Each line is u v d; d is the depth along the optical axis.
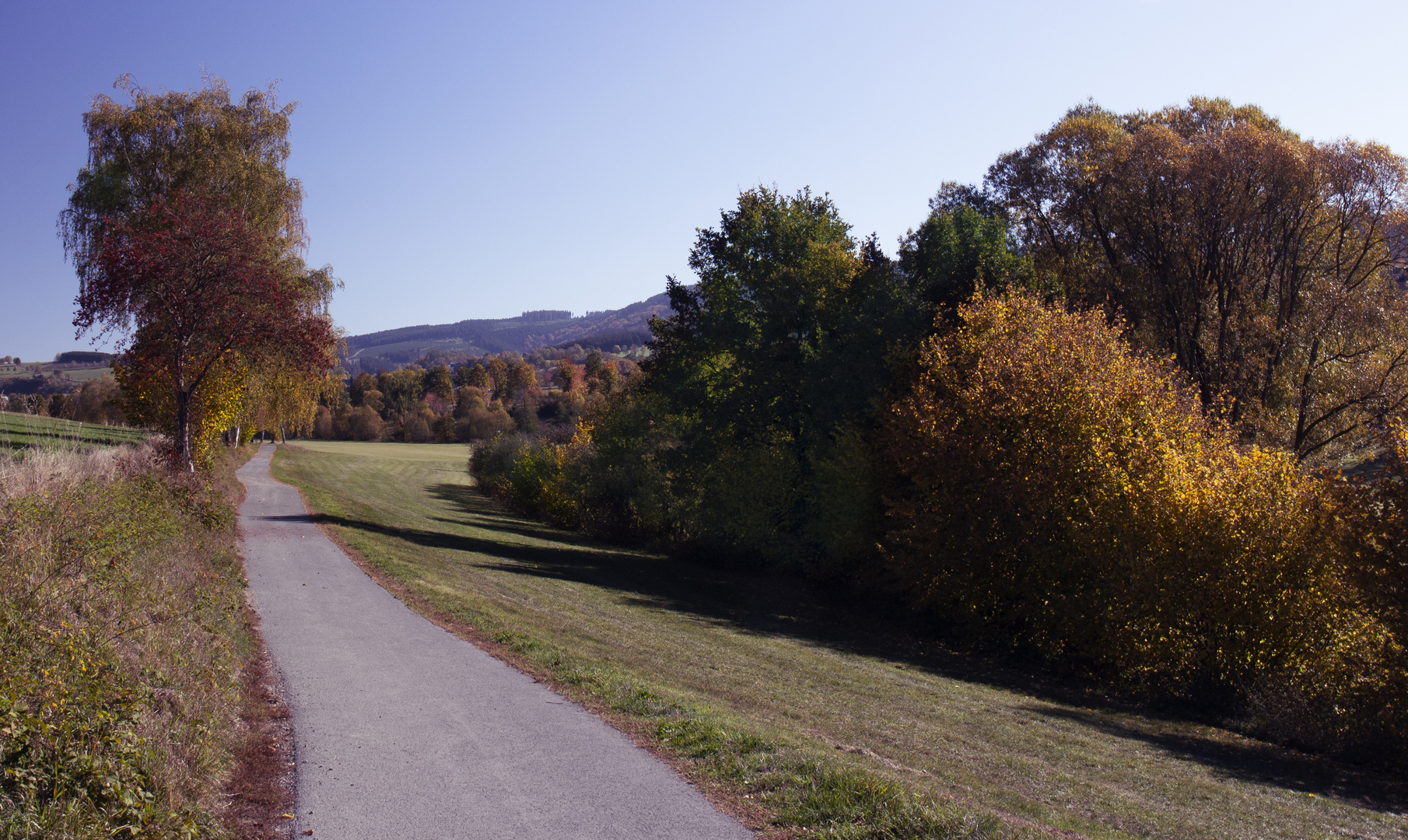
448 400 149.38
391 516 35.59
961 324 25.12
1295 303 30.22
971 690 15.09
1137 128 35.75
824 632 21.56
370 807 5.61
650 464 39.91
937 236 27.16
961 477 20.84
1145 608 16.50
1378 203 28.72
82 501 10.89
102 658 6.35
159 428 28.97
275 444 99.50
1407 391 25.36
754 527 29.89
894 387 25.61
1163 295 32.38
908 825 5.35
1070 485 18.66
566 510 51.84
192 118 28.72
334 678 8.99
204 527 16.83
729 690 11.11
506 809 5.60
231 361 25.16
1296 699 13.58
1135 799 8.41
